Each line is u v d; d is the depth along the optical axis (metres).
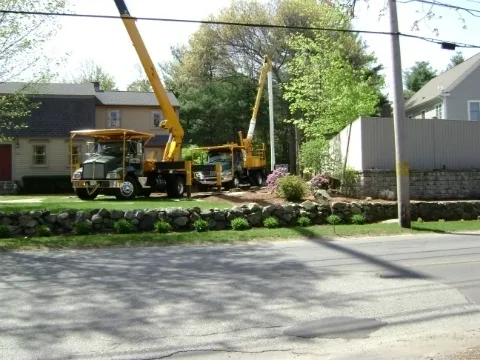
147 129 37.78
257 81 49.69
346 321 5.86
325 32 30.95
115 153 23.05
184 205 18.33
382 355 4.73
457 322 5.82
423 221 16.92
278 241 12.92
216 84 49.94
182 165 24.33
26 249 11.56
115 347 5.06
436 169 20.95
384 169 20.25
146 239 12.79
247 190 28.81
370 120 20.38
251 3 48.09
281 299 6.84
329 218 16.11
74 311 6.32
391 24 14.79
